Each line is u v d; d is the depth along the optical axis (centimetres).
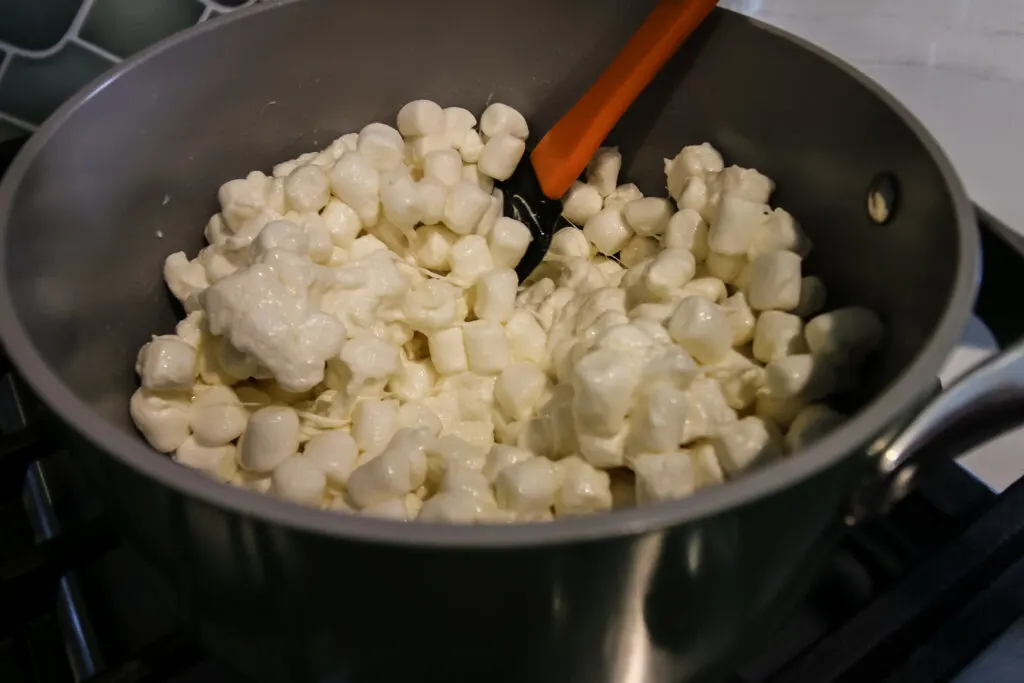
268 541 23
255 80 34
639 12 34
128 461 23
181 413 31
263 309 30
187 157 34
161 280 34
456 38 36
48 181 29
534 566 23
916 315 29
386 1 34
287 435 31
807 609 30
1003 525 29
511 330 34
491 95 37
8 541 32
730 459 30
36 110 36
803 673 28
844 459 23
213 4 36
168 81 32
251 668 27
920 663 28
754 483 23
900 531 31
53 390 24
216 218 34
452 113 37
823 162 33
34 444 30
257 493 23
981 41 40
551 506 30
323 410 32
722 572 24
